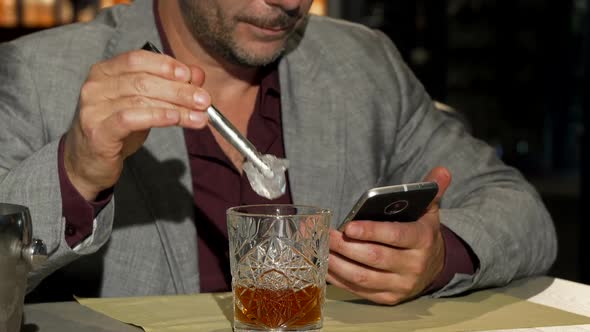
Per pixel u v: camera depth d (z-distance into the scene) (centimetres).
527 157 720
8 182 111
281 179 106
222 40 136
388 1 495
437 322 106
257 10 129
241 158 148
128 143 108
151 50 108
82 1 407
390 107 162
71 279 138
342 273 113
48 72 141
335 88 157
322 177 149
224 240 144
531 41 686
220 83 150
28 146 138
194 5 138
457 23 659
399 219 114
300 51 157
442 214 132
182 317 107
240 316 97
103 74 104
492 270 126
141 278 137
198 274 138
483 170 155
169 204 138
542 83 700
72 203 110
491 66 678
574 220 590
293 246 96
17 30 277
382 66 165
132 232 138
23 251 87
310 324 97
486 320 108
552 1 684
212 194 146
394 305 116
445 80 546
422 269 114
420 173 163
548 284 132
